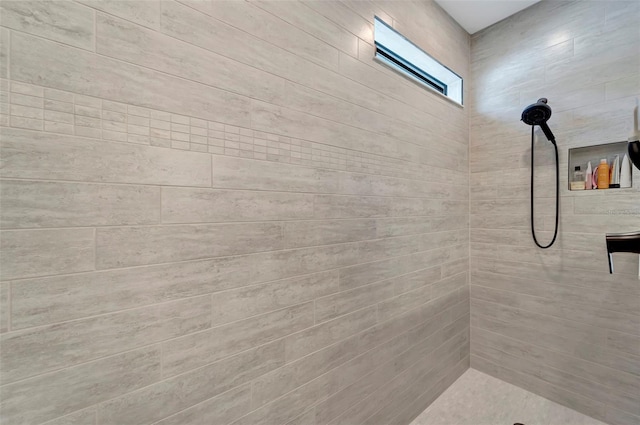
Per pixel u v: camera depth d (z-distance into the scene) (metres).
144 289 0.74
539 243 1.74
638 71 1.41
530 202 1.77
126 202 0.71
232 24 0.88
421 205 1.63
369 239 1.33
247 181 0.92
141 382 0.74
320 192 1.13
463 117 1.97
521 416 1.61
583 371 1.60
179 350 0.80
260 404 0.97
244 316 0.92
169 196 0.77
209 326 0.85
